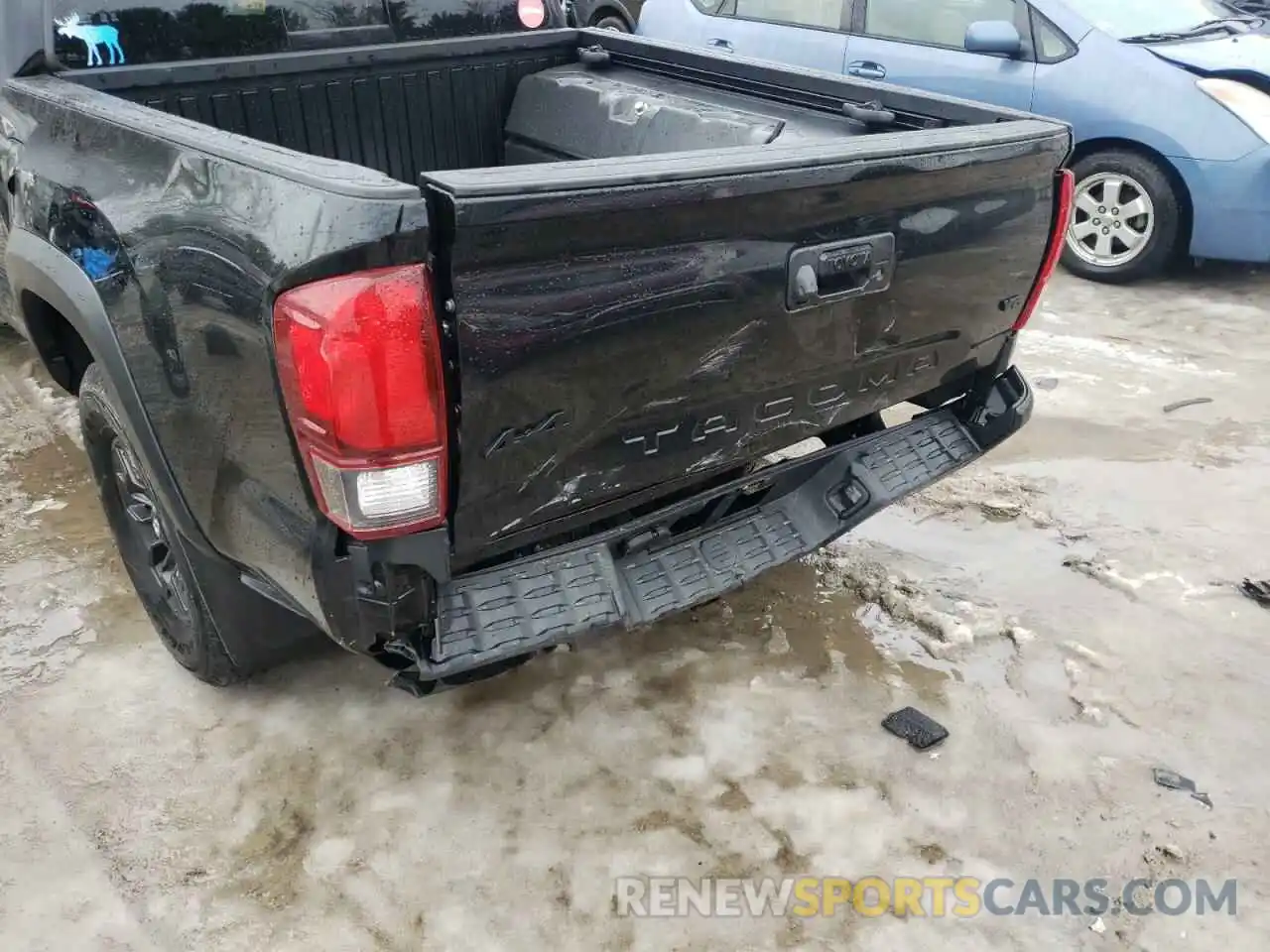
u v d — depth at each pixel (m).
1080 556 3.31
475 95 3.69
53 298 2.45
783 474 2.49
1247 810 2.37
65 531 3.45
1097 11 5.61
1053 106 5.52
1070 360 4.75
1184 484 3.73
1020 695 2.73
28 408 4.24
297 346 1.65
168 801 2.38
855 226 2.14
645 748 2.55
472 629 1.92
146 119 2.20
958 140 2.26
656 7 6.96
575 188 1.68
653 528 2.26
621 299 1.84
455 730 2.61
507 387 1.77
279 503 1.87
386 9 3.39
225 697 2.71
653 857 2.24
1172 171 5.30
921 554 3.35
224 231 1.80
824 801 2.39
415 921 2.09
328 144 3.35
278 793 2.41
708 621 3.03
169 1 2.91
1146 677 2.79
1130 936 2.07
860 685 2.77
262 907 2.12
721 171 1.85
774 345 2.13
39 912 2.11
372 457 1.67
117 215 2.12
